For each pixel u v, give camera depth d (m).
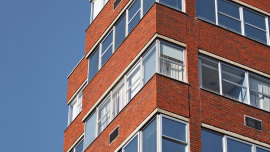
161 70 28.86
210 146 27.72
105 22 36.59
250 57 32.09
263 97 31.31
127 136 28.89
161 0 31.17
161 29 29.95
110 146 30.27
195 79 29.17
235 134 28.66
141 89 29.00
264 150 29.16
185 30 30.59
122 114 30.11
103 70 34.41
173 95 27.97
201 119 28.06
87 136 34.16
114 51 33.72
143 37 30.81
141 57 30.41
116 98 31.98
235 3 33.88
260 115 30.08
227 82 30.47
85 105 35.47
